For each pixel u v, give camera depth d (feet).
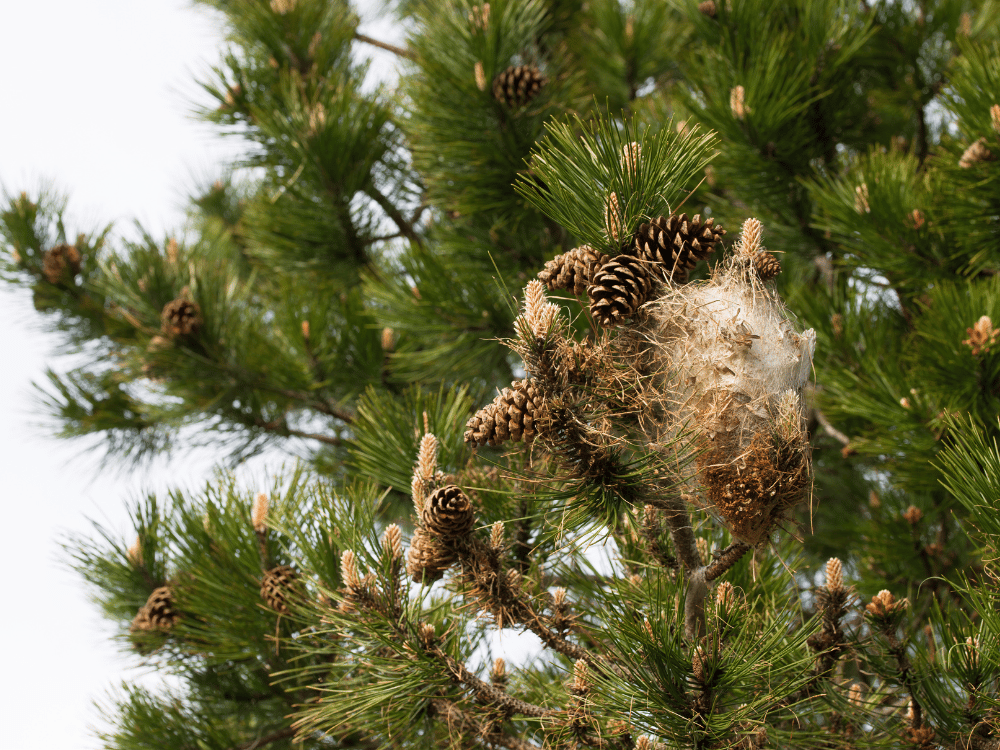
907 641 10.66
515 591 10.62
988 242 11.73
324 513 10.98
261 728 11.81
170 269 16.08
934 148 12.84
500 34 12.00
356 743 11.68
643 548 10.89
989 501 10.47
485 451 11.35
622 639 10.41
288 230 15.66
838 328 12.16
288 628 11.28
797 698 10.76
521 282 13.03
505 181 12.15
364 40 17.75
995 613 10.50
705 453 10.29
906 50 15.39
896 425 11.70
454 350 13.85
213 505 11.40
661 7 16.46
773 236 13.65
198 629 11.41
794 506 10.34
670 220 10.39
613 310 10.30
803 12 13.03
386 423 11.15
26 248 17.53
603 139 10.37
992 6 15.30
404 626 10.61
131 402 18.70
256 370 15.75
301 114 14.24
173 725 11.69
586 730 10.59
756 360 10.32
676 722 10.34
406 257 13.83
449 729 10.74
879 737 10.77
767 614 10.67
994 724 10.52
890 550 12.55
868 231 12.00
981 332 11.42
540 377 10.25
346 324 15.69
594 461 10.32
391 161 15.65
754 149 12.58
